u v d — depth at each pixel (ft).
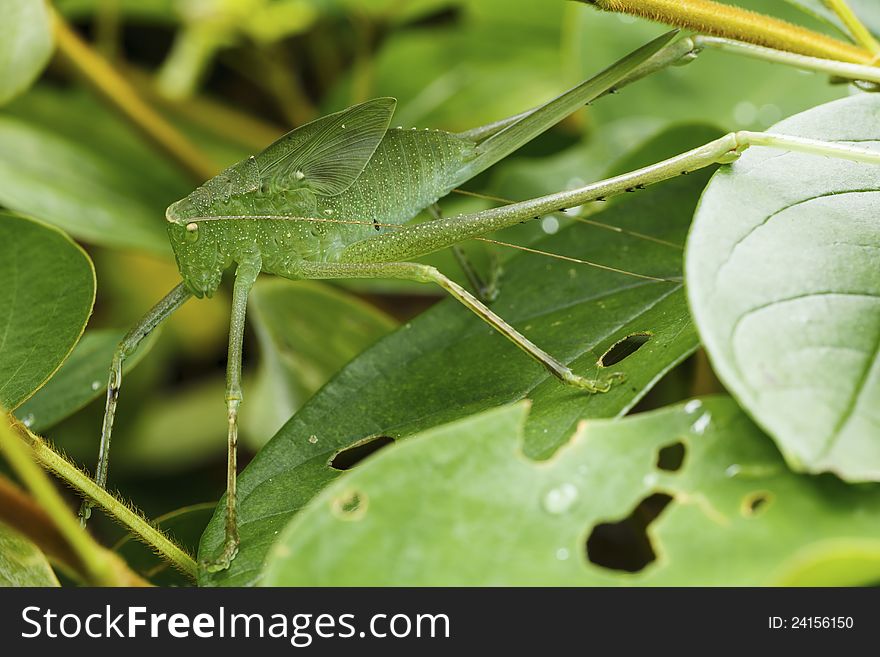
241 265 0.65
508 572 0.55
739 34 0.61
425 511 0.56
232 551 0.59
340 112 0.64
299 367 0.70
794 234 0.57
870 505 0.55
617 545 0.70
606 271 0.63
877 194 0.58
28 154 0.73
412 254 0.65
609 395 0.59
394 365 0.62
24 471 0.56
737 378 0.55
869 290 0.57
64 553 0.59
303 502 0.60
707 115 0.74
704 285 0.56
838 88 0.73
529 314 0.63
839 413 0.55
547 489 0.56
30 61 0.67
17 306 0.61
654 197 0.65
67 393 0.66
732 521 0.55
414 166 0.65
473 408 0.61
